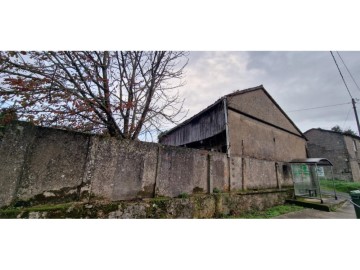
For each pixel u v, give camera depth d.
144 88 5.11
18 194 3.11
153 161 4.80
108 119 4.92
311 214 6.78
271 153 10.91
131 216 4.00
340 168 19.62
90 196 3.74
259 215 6.35
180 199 4.88
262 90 11.72
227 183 6.61
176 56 5.41
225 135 8.69
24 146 3.28
